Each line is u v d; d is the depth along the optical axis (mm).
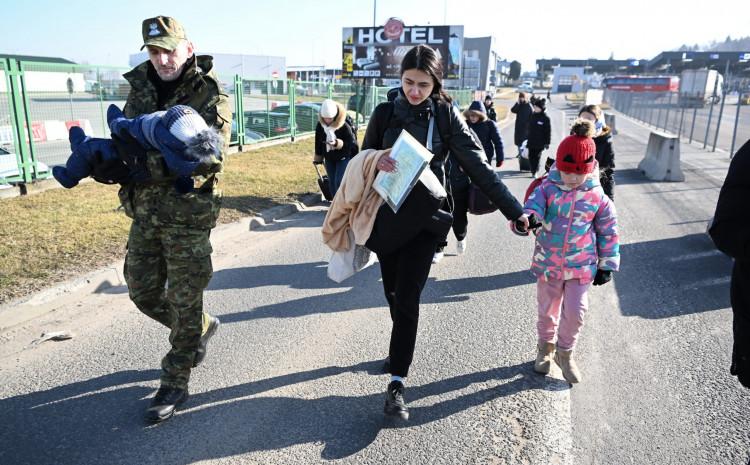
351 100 23125
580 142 3244
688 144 20406
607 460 2832
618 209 9273
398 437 2992
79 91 9734
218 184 3107
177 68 2932
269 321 4500
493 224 8305
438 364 3826
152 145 2760
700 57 88625
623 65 124062
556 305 3602
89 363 3727
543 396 3432
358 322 4512
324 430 3039
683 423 3154
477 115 6934
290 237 7207
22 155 8641
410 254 3082
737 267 1959
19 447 2834
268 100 16828
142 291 3152
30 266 5117
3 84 8312
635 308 4898
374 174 3035
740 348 1964
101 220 6785
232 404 3275
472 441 2969
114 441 2904
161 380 3182
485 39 70625
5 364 3682
